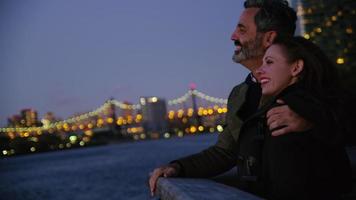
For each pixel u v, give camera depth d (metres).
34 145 176.00
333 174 1.45
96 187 29.98
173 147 99.75
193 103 105.19
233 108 1.91
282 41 1.59
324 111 1.36
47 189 33.75
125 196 22.91
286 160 1.42
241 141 1.69
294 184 1.42
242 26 1.95
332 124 1.37
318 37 39.94
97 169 53.28
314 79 1.51
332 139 1.38
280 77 1.56
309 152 1.42
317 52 1.56
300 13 40.44
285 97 1.46
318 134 1.39
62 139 198.50
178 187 1.42
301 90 1.44
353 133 1.41
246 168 1.64
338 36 39.50
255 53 1.92
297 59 1.54
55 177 47.94
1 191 36.25
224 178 2.16
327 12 39.16
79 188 31.09
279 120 1.43
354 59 37.62
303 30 40.25
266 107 1.56
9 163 122.00
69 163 83.31
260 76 1.62
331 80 1.53
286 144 1.43
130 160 66.38
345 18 39.75
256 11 1.93
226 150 2.07
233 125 1.91
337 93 1.45
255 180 1.58
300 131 1.42
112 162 66.06
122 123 106.94
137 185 28.05
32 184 41.41
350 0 39.81
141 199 20.88
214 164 2.04
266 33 1.91
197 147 82.38
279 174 1.45
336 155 1.47
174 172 1.93
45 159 126.75
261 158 1.57
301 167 1.41
